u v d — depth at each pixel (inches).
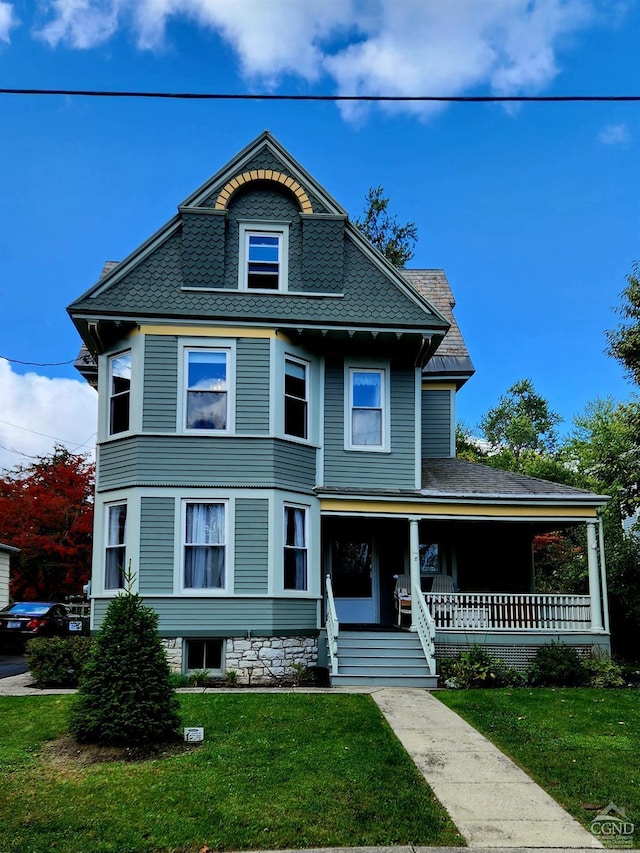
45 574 954.7
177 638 518.6
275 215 593.0
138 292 556.7
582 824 237.5
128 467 541.3
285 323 565.0
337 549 653.3
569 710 411.2
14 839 217.6
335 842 219.6
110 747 313.4
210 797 251.4
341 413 606.2
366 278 593.0
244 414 551.8
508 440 1847.9
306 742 325.4
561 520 597.3
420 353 609.6
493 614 626.8
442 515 589.6
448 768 296.0
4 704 414.3
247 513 540.4
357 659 530.9
